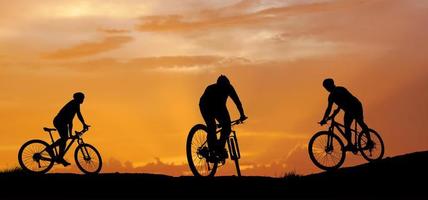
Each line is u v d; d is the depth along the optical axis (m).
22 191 17.78
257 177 19.19
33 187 18.16
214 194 17.30
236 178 18.89
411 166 19.34
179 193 17.39
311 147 22.70
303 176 19.55
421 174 18.75
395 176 18.80
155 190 17.67
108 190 17.73
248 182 18.53
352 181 18.72
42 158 23.50
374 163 19.98
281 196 17.30
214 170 19.48
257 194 17.42
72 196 17.17
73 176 19.17
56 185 18.28
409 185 18.14
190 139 19.19
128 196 17.08
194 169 19.19
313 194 17.62
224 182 18.41
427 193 17.47
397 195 17.41
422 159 19.77
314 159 22.66
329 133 22.73
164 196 17.05
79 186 18.14
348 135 22.95
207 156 19.28
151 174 19.39
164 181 18.52
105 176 19.08
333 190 18.05
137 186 18.08
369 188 18.11
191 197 16.94
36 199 16.81
